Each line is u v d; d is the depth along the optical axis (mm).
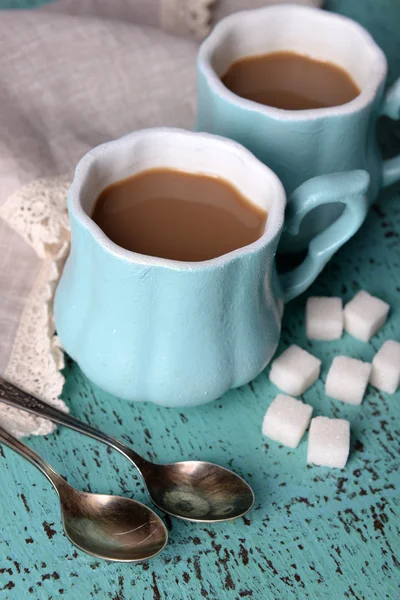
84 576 515
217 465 538
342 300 605
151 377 532
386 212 642
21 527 525
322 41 603
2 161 585
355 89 597
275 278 541
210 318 515
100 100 639
